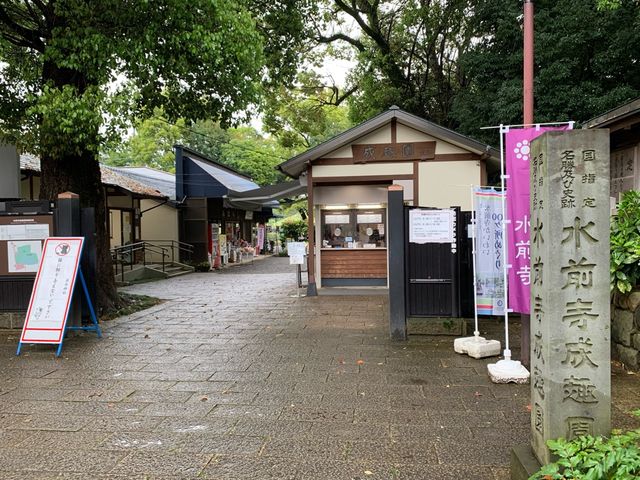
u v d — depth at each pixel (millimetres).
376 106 18688
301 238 35406
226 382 5000
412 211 6738
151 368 5539
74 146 7645
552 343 2664
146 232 21141
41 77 8156
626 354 5180
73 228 7336
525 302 5172
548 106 12773
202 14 7660
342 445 3525
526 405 4262
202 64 8148
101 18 7453
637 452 2230
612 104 11797
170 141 31953
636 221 5414
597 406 2635
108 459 3352
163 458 3357
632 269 5145
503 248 5648
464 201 10672
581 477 2205
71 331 7375
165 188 22281
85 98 6918
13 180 10344
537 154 2848
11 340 6957
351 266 12352
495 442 3545
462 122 15164
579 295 2662
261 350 6297
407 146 10805
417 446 3496
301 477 3092
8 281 7523
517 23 13547
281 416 4078
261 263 25438
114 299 9297
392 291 6750
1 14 7922
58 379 5168
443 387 4762
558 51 12367
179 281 15875
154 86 8414
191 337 7117
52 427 3898
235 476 3111
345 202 11555
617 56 11758
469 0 15992
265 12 13648
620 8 11539
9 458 3379
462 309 6738
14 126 8227
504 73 13852
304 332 7363
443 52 18844
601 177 2666
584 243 2668
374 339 6805
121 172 22484
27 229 7434
